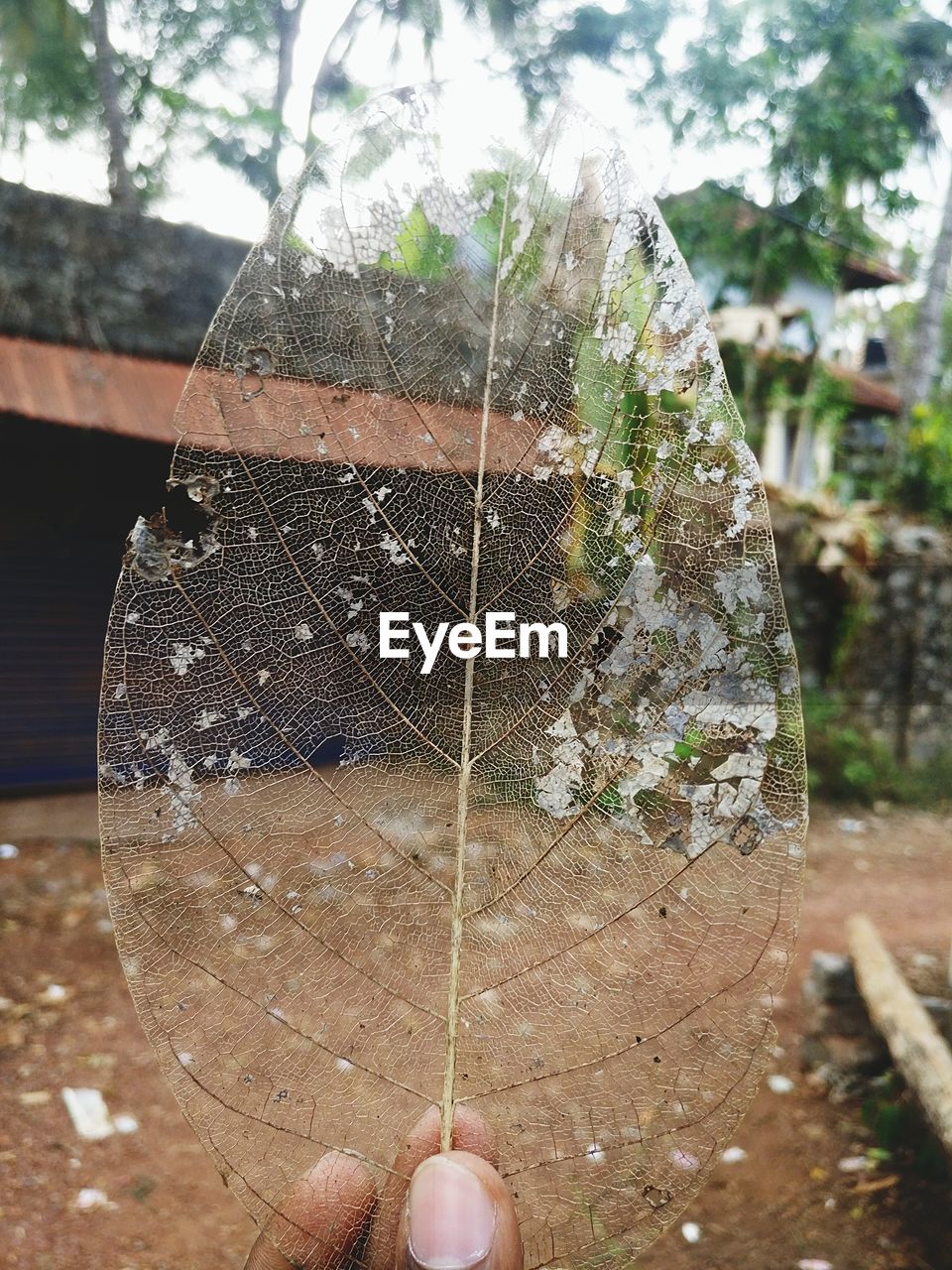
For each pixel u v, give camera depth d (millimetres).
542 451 161
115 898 148
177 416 153
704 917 154
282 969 155
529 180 162
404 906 160
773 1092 601
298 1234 152
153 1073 608
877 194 1515
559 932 159
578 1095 156
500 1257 143
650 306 156
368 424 159
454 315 162
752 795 152
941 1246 459
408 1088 158
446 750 162
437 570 161
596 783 159
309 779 158
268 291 156
